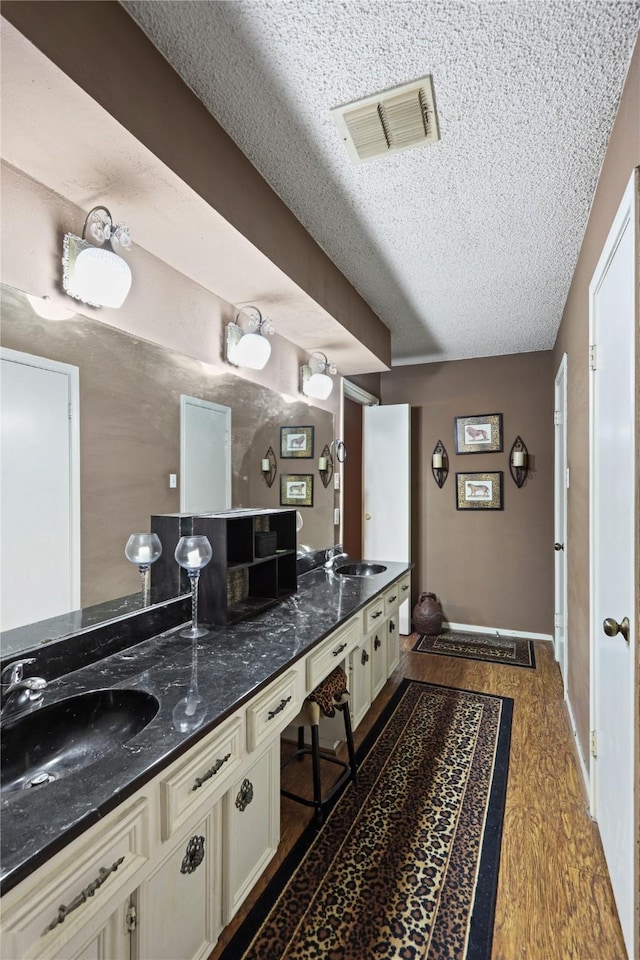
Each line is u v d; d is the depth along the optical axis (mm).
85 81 974
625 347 1335
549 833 1731
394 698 2844
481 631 4215
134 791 897
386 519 4312
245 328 2326
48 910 757
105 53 1022
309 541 3111
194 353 2012
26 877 704
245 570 2299
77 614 1443
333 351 3031
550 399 4004
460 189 1783
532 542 4055
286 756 2258
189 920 1135
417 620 4148
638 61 1152
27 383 1309
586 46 1178
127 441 1655
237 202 1542
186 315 1967
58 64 919
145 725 1178
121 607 1607
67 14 940
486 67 1239
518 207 1898
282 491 2762
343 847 1661
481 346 3900
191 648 1605
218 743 1192
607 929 1354
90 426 1507
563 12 1085
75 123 1061
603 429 1674
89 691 1262
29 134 1094
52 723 1165
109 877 875
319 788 1790
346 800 1919
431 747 2311
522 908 1419
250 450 2426
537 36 1147
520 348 3957
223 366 2205
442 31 1131
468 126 1450
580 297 2225
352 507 5055
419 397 4477
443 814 1834
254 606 2117
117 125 1068
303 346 2916
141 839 959
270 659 1504
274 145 1534
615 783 1456
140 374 1716
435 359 4336
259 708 1386
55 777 1080
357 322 2754
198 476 2031
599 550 1751
